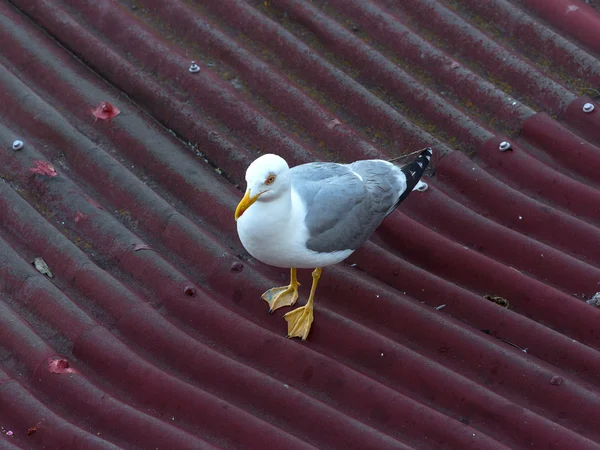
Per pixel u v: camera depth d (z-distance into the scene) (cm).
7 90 489
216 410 349
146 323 382
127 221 438
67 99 496
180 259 423
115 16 534
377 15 540
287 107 497
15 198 431
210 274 416
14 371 361
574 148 472
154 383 358
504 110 495
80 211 432
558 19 538
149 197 441
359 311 412
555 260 423
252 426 344
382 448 343
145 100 497
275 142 477
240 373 366
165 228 430
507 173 470
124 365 363
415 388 375
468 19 549
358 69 521
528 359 383
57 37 530
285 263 407
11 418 339
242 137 485
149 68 516
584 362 387
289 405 357
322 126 486
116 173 450
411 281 422
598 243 430
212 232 441
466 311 409
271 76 505
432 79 517
